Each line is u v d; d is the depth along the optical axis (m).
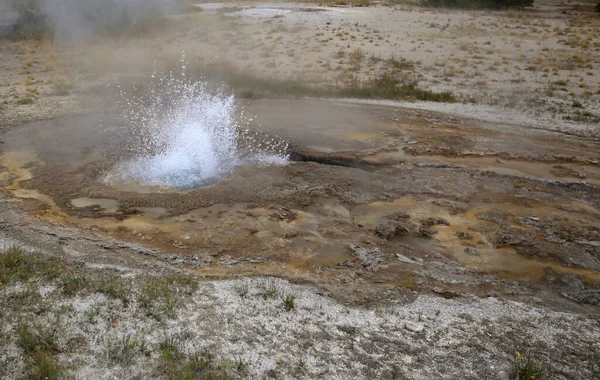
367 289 3.94
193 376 2.86
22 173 5.95
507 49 15.85
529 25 19.95
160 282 3.76
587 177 6.50
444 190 5.91
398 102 10.10
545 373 3.09
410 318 3.57
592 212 5.54
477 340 3.36
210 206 5.30
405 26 19.38
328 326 3.40
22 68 12.65
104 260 4.13
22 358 2.89
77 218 4.95
